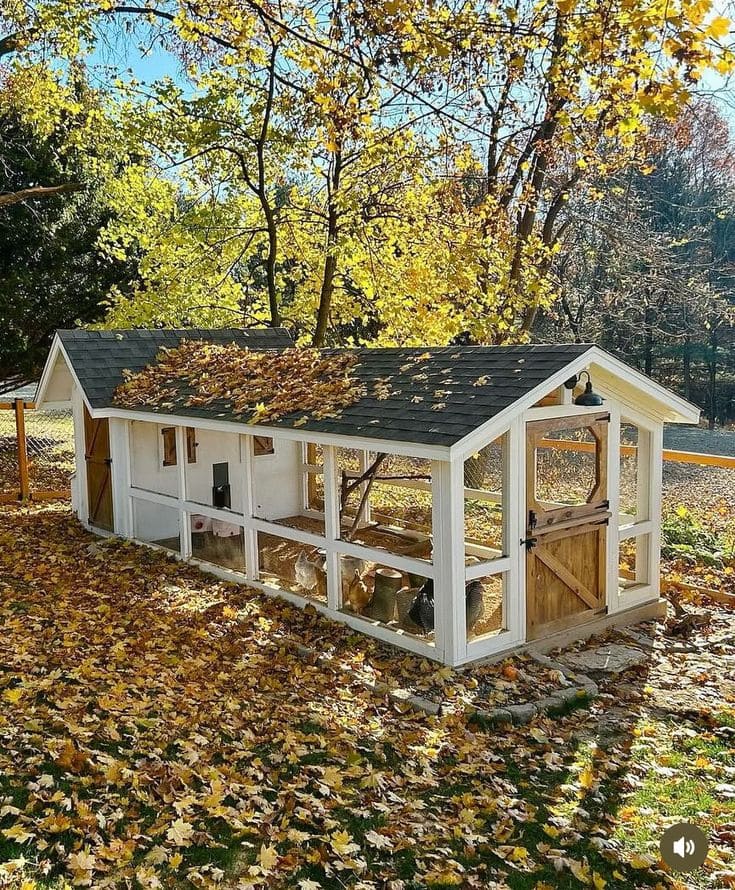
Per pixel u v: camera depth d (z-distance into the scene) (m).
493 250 14.99
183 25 12.41
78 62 14.38
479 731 6.02
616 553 8.34
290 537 8.66
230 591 9.10
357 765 5.29
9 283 16.45
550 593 7.77
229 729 5.62
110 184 16.69
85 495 12.69
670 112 6.84
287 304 19.75
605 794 5.22
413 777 5.22
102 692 5.99
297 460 12.88
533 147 15.16
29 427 23.75
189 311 16.59
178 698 6.08
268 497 12.53
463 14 8.12
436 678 6.72
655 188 29.14
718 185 29.83
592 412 7.93
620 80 7.70
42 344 18.08
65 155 17.23
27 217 16.75
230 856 4.18
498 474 14.20
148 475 11.69
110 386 11.50
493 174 15.94
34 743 5.04
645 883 4.31
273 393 9.22
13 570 9.69
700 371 34.50
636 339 30.70
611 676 7.23
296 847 4.31
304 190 17.83
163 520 11.86
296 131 14.84
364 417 7.68
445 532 6.90
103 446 11.85
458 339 19.33
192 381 10.80
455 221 15.43
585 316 24.95
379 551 7.58
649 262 20.62
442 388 7.68
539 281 15.28
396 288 15.75
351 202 15.38
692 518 11.59
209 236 16.47
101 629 7.57
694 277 23.33
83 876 3.83
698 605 9.08
